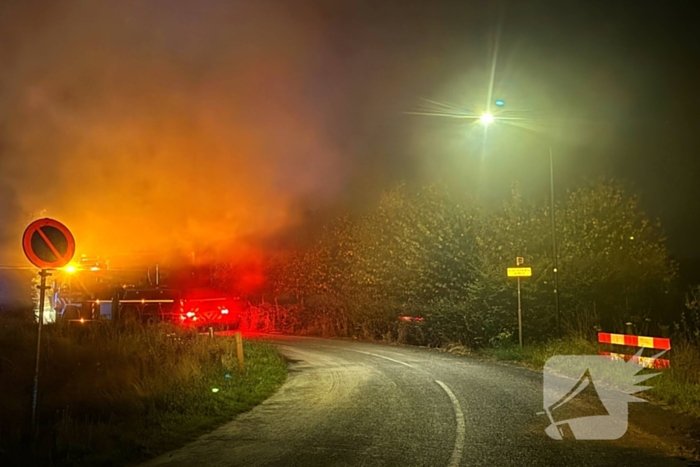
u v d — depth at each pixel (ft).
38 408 34.86
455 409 34.96
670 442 27.09
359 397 40.04
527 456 25.18
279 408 37.24
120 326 61.93
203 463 25.75
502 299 69.51
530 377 47.44
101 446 27.91
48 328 57.77
